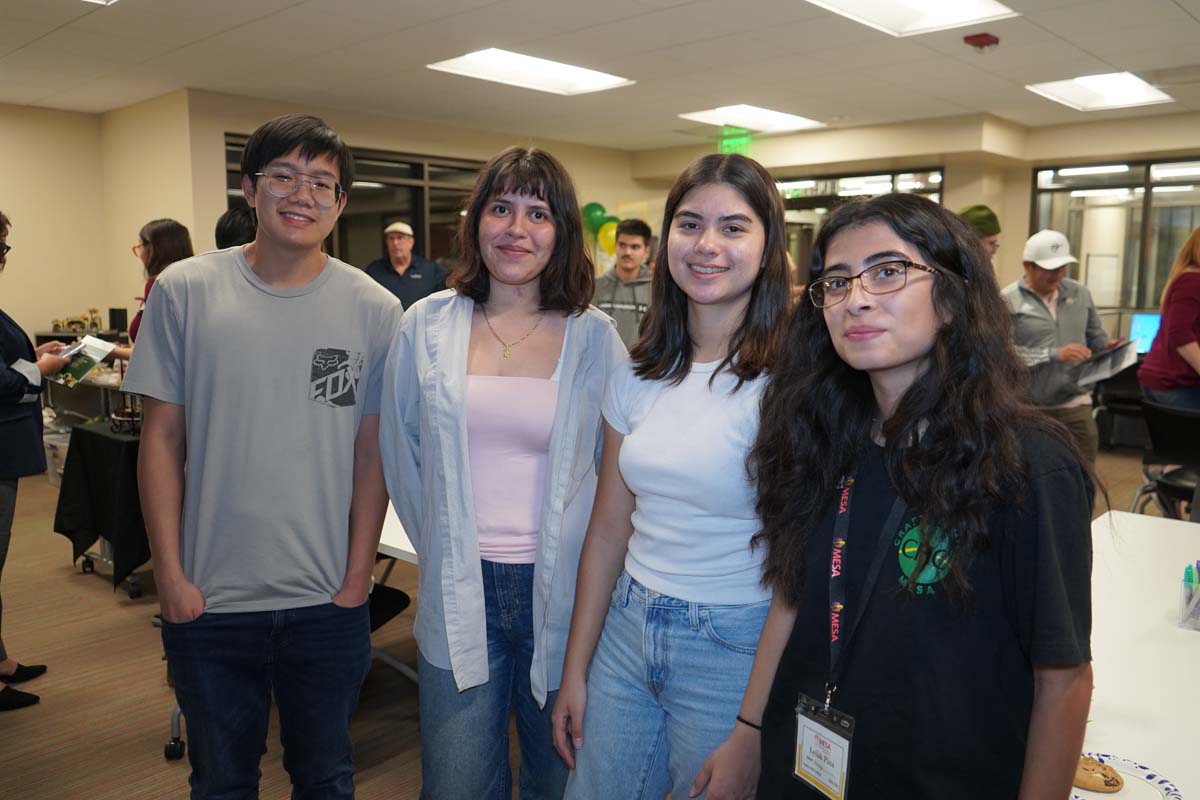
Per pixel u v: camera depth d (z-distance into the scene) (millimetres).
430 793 1658
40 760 2570
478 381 1628
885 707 982
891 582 1002
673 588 1354
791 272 1419
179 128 7352
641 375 1473
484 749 1635
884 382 1074
